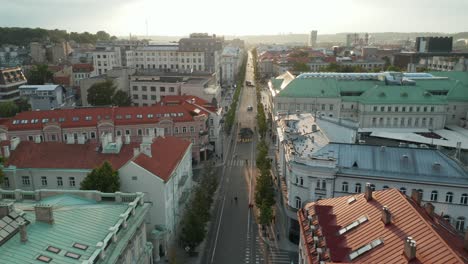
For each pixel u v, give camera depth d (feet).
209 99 528.63
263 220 270.87
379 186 240.12
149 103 597.11
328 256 148.05
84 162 271.90
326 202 192.13
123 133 389.80
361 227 157.89
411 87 487.20
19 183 272.72
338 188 247.50
